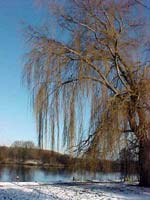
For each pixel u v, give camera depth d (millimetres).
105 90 21203
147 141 20922
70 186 22000
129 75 21547
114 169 22609
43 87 21344
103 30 21828
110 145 20500
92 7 21984
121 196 18188
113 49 21906
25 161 45562
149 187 22172
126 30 22141
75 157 21594
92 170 22344
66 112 21219
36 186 21484
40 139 21156
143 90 20625
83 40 21906
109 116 20531
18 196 16891
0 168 45344
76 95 21281
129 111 20828
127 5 22172
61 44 21781
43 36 21859
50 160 25422
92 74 21562
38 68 21547
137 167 22391
